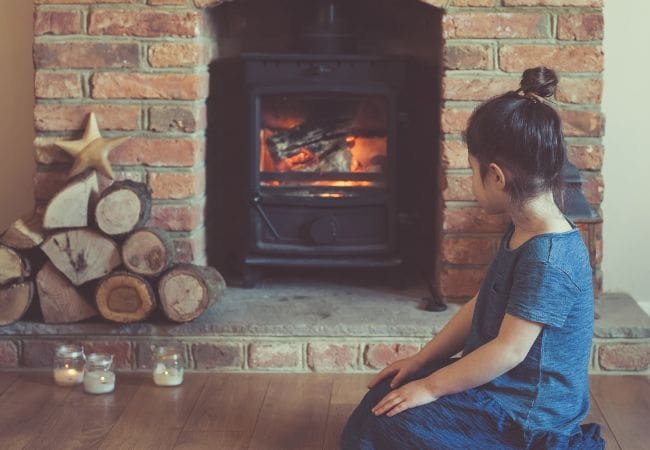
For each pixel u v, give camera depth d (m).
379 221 3.07
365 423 2.05
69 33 2.88
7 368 2.82
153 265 2.74
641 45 3.06
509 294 1.96
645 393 2.68
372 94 2.98
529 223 1.94
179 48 2.88
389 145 3.01
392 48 3.29
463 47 2.85
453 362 2.21
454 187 2.90
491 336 1.99
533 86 1.96
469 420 1.98
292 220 3.08
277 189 3.08
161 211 2.94
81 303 2.80
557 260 1.89
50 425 2.44
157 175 2.92
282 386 2.71
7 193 3.26
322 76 2.97
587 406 2.03
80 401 2.60
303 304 2.96
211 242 3.23
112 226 2.73
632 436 2.42
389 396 2.03
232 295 3.05
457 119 2.88
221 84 3.27
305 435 2.41
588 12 2.83
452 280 2.95
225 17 3.23
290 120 3.08
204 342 2.79
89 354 2.80
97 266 2.76
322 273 3.28
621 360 2.79
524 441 1.94
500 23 2.84
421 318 2.83
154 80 2.89
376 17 3.28
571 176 2.72
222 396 2.63
